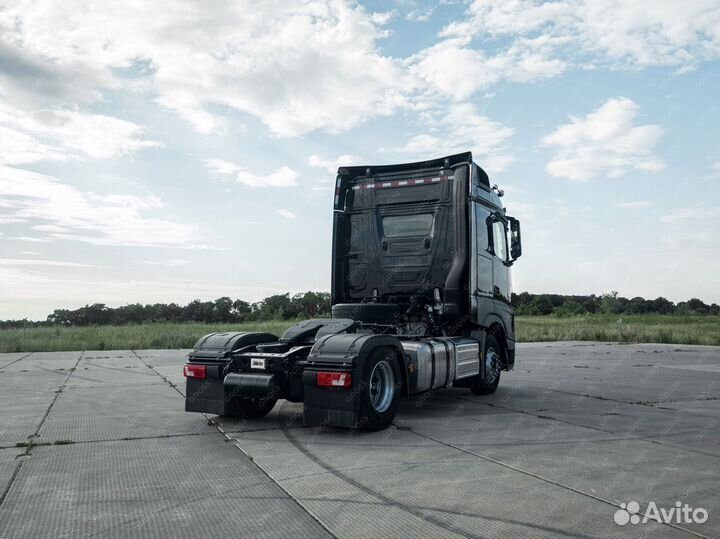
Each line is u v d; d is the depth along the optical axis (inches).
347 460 197.8
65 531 134.3
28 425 257.4
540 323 1642.5
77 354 689.0
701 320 1875.0
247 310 1759.4
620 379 449.4
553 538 130.0
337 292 364.2
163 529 135.5
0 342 804.6
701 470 185.0
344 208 370.3
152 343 821.2
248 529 135.5
